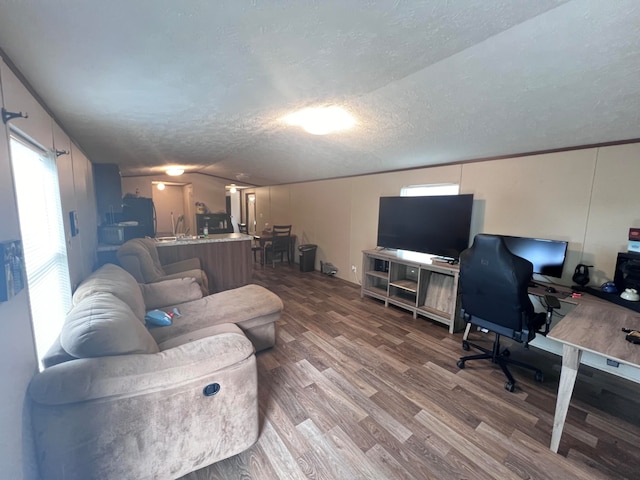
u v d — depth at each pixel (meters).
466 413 1.94
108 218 3.62
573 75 1.59
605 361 2.47
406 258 3.65
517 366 2.53
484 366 2.52
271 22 1.02
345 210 5.20
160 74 1.34
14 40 0.91
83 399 1.13
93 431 1.16
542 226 2.78
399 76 1.71
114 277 2.07
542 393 2.17
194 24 0.97
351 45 1.27
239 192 10.06
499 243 2.06
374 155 3.68
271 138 3.35
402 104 2.21
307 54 1.31
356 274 5.05
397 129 2.72
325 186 5.65
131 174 6.14
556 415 1.63
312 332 3.15
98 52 1.07
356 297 4.36
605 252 2.43
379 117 2.50
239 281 4.23
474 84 1.81
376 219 4.59
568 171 2.59
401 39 1.26
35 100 1.35
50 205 1.62
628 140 2.26
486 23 1.20
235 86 1.60
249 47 1.18
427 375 2.37
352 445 1.67
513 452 1.64
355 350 2.76
